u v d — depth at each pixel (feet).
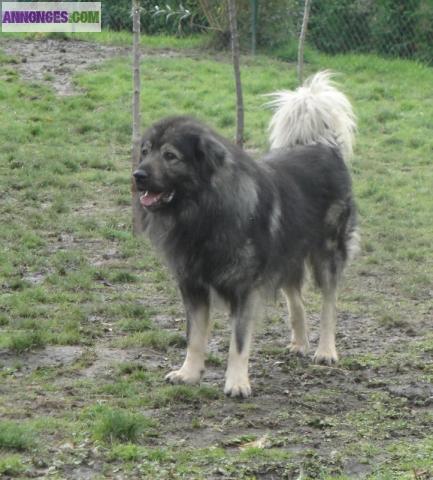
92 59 78.23
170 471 20.47
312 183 29.60
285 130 31.78
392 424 24.03
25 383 26.30
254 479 20.31
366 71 79.41
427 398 26.04
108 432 22.31
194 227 25.55
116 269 38.96
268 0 83.10
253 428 23.59
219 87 71.82
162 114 64.80
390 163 59.00
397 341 32.17
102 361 28.66
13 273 37.35
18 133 58.80
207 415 24.31
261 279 26.48
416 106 70.38
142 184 24.98
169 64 76.89
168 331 31.83
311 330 33.35
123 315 33.32
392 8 83.25
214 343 31.22
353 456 21.80
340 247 30.73
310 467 20.93
